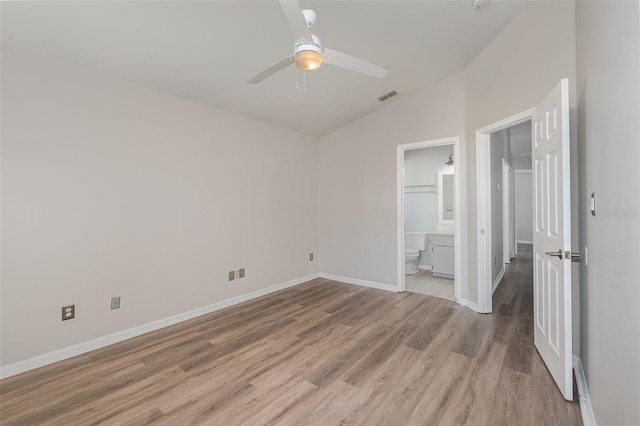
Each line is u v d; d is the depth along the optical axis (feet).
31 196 7.32
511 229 21.53
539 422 5.29
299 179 15.16
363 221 14.58
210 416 5.59
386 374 6.91
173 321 10.02
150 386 6.56
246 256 12.50
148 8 6.48
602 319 4.59
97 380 6.79
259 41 7.97
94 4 6.18
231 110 11.78
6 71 6.99
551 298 6.59
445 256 15.71
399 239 13.41
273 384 6.59
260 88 10.50
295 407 5.82
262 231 13.19
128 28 6.97
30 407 5.90
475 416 5.47
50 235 7.59
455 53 10.20
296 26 5.08
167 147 9.93
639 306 3.07
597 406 4.82
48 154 7.56
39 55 7.42
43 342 7.47
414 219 19.04
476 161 10.66
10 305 7.04
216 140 11.40
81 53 7.58
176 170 10.16
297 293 13.46
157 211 9.67
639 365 3.06
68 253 7.88
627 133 3.41
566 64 7.05
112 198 8.66
